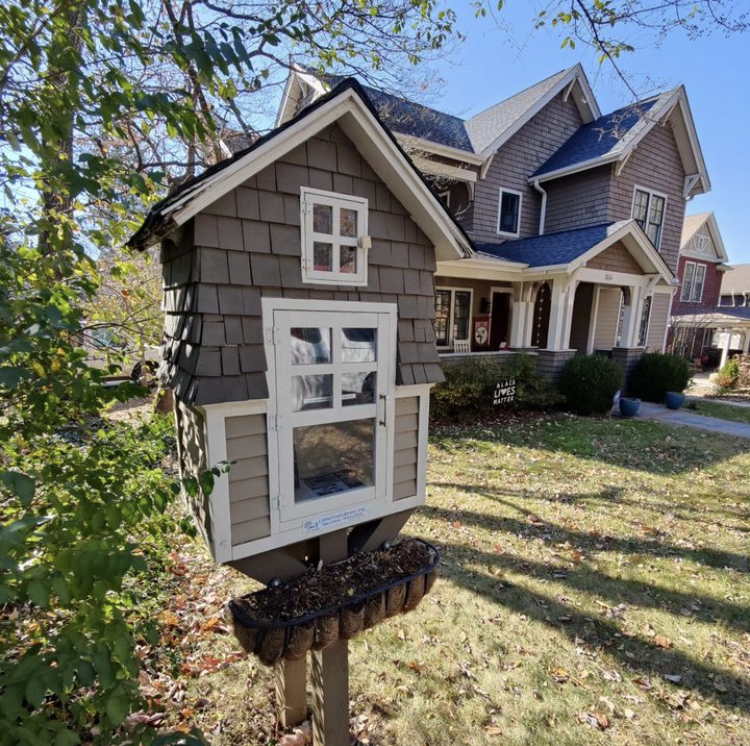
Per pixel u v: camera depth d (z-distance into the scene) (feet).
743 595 10.31
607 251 29.78
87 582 3.47
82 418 6.29
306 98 22.71
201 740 3.30
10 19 4.58
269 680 7.92
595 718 7.28
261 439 5.06
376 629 9.20
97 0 4.81
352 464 6.02
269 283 4.89
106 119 4.76
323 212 5.24
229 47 4.71
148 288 12.73
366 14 12.58
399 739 6.91
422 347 6.33
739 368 41.73
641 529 13.35
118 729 6.45
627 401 27.89
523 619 9.52
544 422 26.13
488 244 35.04
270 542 5.28
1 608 6.59
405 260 6.06
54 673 3.07
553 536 12.90
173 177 15.67
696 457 20.26
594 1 11.43
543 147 36.86
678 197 38.45
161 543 8.04
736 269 81.15
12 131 4.94
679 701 7.61
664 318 40.22
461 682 7.96
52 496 4.73
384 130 5.19
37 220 5.98
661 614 9.68
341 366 5.57
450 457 19.65
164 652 7.85
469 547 12.25
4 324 4.30
